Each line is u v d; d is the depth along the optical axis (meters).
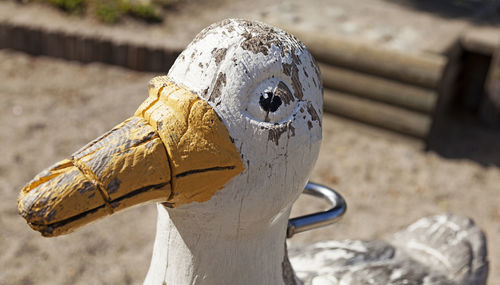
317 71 1.08
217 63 0.97
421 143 4.33
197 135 0.95
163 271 1.15
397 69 4.20
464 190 3.90
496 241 3.38
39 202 0.88
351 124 4.53
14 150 3.80
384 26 4.79
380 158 4.18
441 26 4.91
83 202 0.90
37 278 2.82
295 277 1.34
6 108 4.34
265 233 1.13
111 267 2.94
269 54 0.99
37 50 5.20
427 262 1.85
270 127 0.98
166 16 5.73
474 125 4.83
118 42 5.06
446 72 4.30
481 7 5.66
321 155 4.15
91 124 4.23
